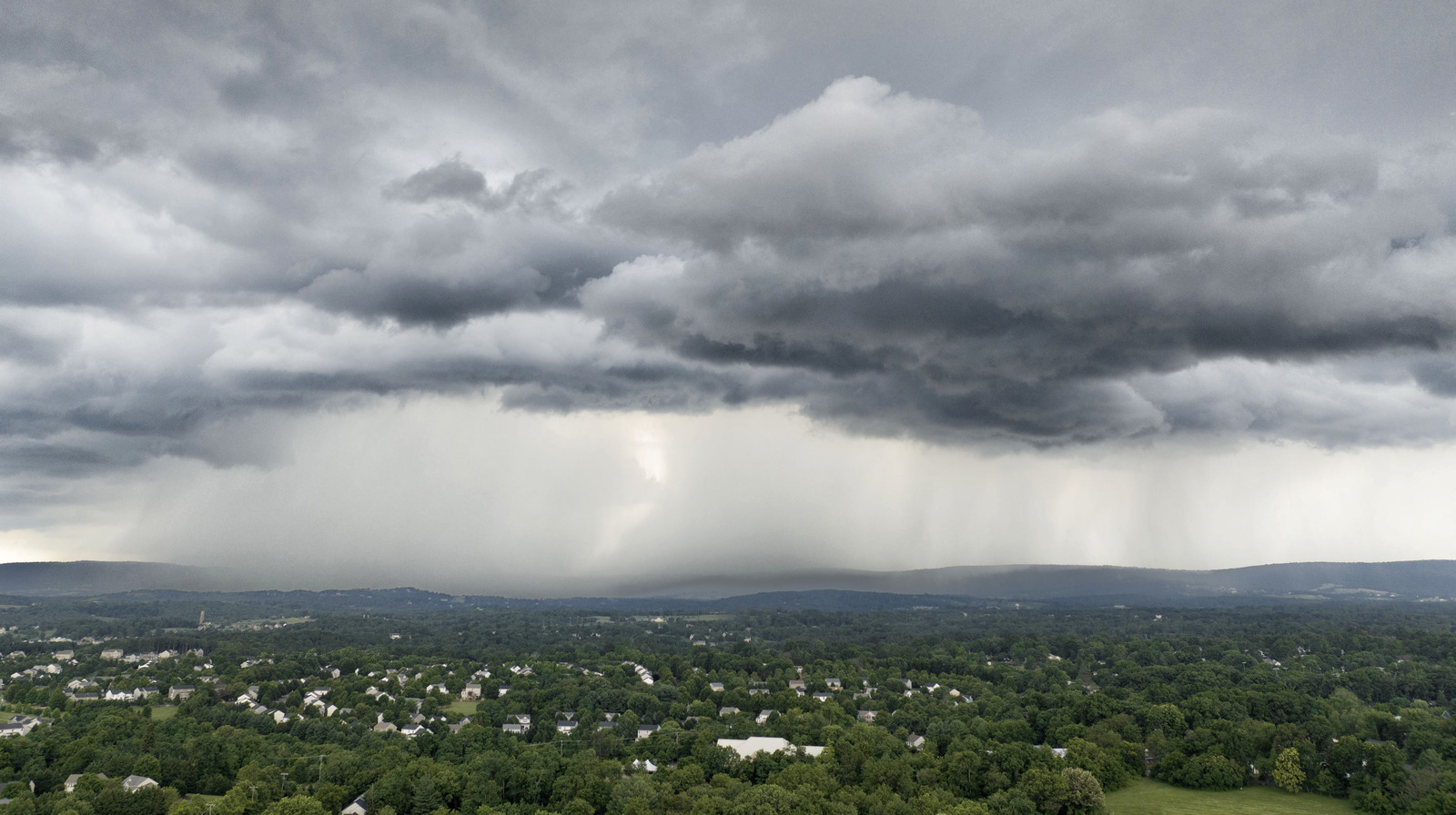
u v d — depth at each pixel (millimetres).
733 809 155625
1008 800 165125
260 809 168750
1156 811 172125
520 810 168375
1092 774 174750
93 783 173000
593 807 173125
